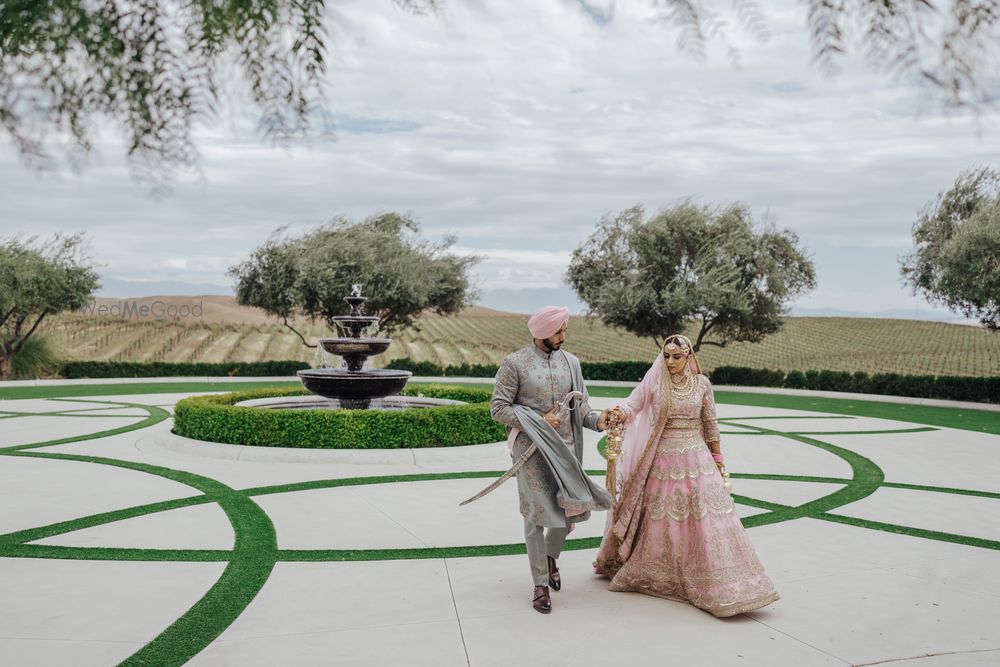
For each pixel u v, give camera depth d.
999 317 20.58
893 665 3.51
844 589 4.61
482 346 46.00
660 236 26.81
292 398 12.88
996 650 3.69
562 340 4.44
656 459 4.38
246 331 45.94
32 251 24.47
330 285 27.83
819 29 0.84
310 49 1.00
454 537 5.80
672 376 4.38
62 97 1.04
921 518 6.66
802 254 26.50
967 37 0.85
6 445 10.45
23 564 5.01
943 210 22.03
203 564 5.03
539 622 4.00
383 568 4.98
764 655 3.60
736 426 13.99
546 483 4.22
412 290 28.64
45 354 26.36
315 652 3.60
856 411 17.64
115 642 3.71
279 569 4.94
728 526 4.19
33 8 0.98
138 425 12.80
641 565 4.41
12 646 3.65
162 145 1.05
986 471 9.30
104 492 7.34
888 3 0.85
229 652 3.60
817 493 7.77
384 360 39.34
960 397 19.75
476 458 9.37
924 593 4.55
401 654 3.58
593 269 28.44
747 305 25.69
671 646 3.69
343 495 7.29
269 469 8.62
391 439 9.52
